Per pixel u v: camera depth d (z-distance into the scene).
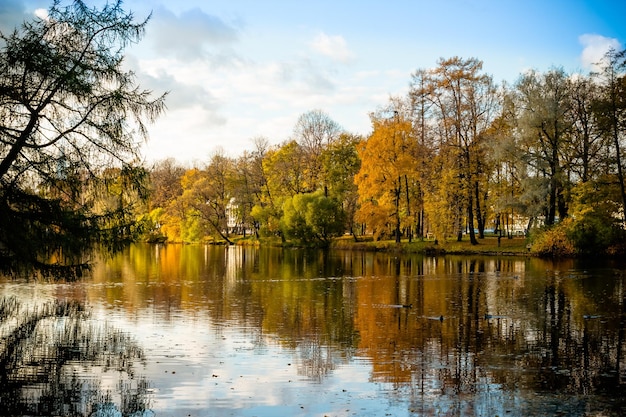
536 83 48.31
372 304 24.77
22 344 16.86
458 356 15.62
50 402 11.80
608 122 43.94
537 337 18.00
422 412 11.23
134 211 16.84
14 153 14.52
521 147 49.56
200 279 34.97
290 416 11.01
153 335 18.28
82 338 17.73
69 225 15.48
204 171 93.75
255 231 89.94
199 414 11.13
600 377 13.59
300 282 33.28
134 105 16.02
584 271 37.69
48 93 15.01
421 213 63.41
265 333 18.69
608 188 46.16
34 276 15.96
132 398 12.06
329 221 68.88
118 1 15.73
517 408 11.43
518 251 50.88
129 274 38.09
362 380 13.41
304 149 78.44
